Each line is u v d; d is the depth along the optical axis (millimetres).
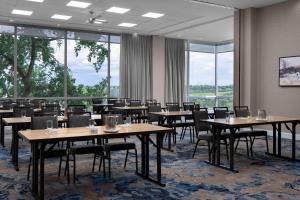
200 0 8258
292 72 8234
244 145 7281
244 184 4289
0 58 10859
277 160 5801
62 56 11797
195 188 4102
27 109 6473
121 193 3896
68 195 3814
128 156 6008
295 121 5727
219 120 5527
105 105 10070
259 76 9102
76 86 12133
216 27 11469
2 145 6949
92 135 3758
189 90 14586
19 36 11141
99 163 5367
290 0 8250
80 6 8758
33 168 3881
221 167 5188
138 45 12930
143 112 9328
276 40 8625
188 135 8797
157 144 4301
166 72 13648
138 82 12906
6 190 4035
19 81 11188
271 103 8797
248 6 8906
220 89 15055
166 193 3900
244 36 9234
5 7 8875
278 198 3729
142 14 9633
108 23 10891
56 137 3586
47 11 9305
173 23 10844
